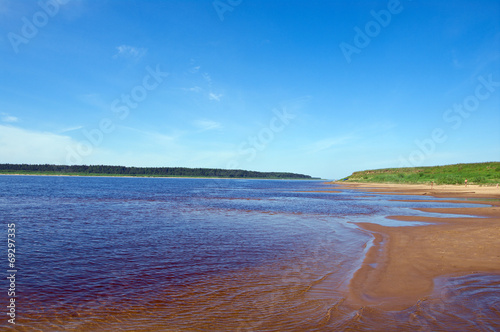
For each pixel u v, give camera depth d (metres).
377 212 25.22
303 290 7.72
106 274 9.04
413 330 5.57
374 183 110.38
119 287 8.00
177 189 68.31
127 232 15.66
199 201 36.34
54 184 78.75
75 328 5.78
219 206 30.22
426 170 113.12
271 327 5.79
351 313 6.34
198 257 10.91
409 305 6.68
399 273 8.91
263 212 25.09
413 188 70.62
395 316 6.16
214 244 13.01
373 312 6.36
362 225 17.94
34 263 10.09
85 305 6.87
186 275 8.95
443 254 10.86
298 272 9.20
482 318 6.00
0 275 8.88
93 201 34.16
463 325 5.73
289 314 6.35
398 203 34.25
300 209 27.73
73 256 10.98
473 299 6.94
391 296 7.23
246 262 10.30
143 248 12.25
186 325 5.91
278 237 14.52
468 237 13.78
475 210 26.05
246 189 74.75
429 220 19.83
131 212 24.30
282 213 24.42
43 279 8.59
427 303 6.77
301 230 16.41
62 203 31.20
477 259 10.17
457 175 86.44
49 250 11.84
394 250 11.66
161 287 7.99
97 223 18.53
